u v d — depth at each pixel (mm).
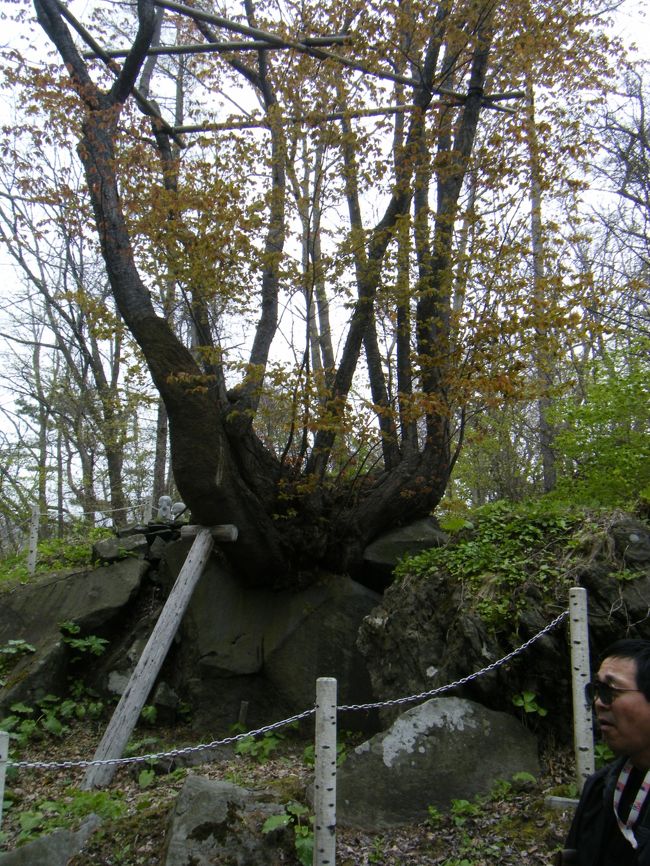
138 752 8086
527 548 7488
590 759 5363
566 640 6430
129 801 6414
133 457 24312
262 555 9203
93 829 5301
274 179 10305
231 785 5195
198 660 9102
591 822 2324
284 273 8656
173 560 10188
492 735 6059
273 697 8898
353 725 8641
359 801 5504
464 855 4977
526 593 6816
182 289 9320
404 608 7836
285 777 6430
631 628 6316
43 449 25969
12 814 6438
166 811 5293
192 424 8633
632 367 11141
